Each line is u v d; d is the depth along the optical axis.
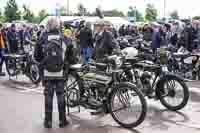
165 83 7.04
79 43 12.48
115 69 6.35
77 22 16.80
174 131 5.83
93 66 6.57
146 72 6.86
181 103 6.97
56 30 5.89
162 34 14.12
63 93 6.07
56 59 5.80
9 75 11.27
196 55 10.48
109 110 6.23
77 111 7.06
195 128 5.98
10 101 7.90
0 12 44.31
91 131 5.82
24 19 45.06
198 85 9.84
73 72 6.72
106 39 8.95
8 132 5.77
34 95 8.58
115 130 5.88
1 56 11.89
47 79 5.88
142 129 5.93
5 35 12.25
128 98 6.11
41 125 6.15
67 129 5.93
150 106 7.43
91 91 6.51
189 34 12.52
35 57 6.14
